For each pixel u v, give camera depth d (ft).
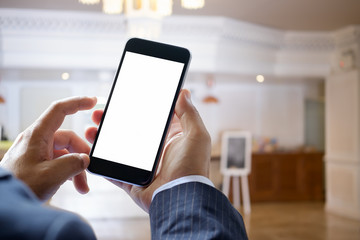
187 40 17.40
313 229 16.57
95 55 17.20
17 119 23.24
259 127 25.43
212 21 16.96
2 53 16.62
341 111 19.42
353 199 18.71
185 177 1.47
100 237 14.79
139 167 2.07
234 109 25.05
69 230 0.61
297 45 19.79
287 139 25.80
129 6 12.27
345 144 19.17
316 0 14.74
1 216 0.59
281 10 16.05
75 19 16.60
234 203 21.77
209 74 20.48
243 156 21.16
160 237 1.28
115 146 2.16
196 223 1.24
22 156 1.61
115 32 17.03
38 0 14.92
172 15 16.63
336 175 19.84
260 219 18.48
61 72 20.29
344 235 15.57
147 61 2.34
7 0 14.97
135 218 18.12
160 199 1.41
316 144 27.02
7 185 0.67
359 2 14.94
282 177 22.79
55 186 1.61
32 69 18.78
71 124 21.29
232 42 17.97
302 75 20.13
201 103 24.54
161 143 1.94
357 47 18.60
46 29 16.57
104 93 23.81
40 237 0.58
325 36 19.72
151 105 2.25
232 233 1.25
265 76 20.92
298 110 26.00
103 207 19.20
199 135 1.68
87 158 1.73
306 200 23.09
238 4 15.31
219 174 23.54
